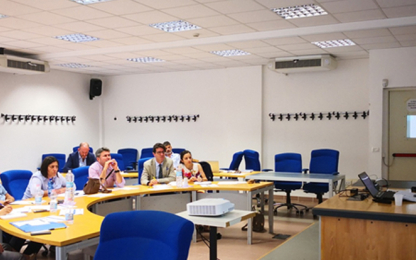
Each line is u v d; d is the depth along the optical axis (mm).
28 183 4766
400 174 7625
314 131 8562
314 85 8547
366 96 8062
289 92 8805
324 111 8453
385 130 7445
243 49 7230
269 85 9031
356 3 4793
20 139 8891
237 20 5535
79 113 10398
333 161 7098
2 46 7281
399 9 5055
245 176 6461
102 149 5266
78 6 4875
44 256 4598
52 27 5863
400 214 2906
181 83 10055
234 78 9305
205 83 9750
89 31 6125
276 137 8969
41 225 2904
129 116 10750
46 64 8266
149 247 2012
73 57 8031
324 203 3404
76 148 9555
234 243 5281
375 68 7270
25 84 8992
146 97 10523
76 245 2607
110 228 2090
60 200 4102
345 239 3092
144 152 9562
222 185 5465
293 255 4098
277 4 4797
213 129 9656
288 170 7391
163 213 2088
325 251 3148
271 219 5789
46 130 9492
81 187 5250
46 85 9500
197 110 9859
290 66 7945
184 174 5996
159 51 7422
